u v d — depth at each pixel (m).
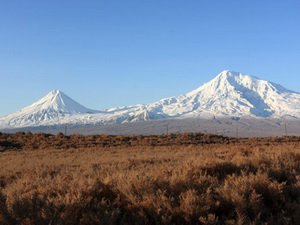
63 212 7.64
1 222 7.65
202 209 7.73
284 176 10.61
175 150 35.03
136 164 19.17
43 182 10.36
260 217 7.99
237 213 7.76
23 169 20.73
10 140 55.56
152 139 59.25
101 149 42.16
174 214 7.72
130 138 60.31
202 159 12.23
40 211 7.64
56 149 46.25
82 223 7.40
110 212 7.57
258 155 12.48
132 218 7.70
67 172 15.88
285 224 7.72
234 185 8.80
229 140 61.91
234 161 11.88
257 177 9.30
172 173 10.10
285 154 12.86
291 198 9.12
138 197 8.23
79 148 45.88
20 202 8.05
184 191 8.63
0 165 25.17
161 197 8.07
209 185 9.14
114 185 9.13
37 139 56.91
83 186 8.80
